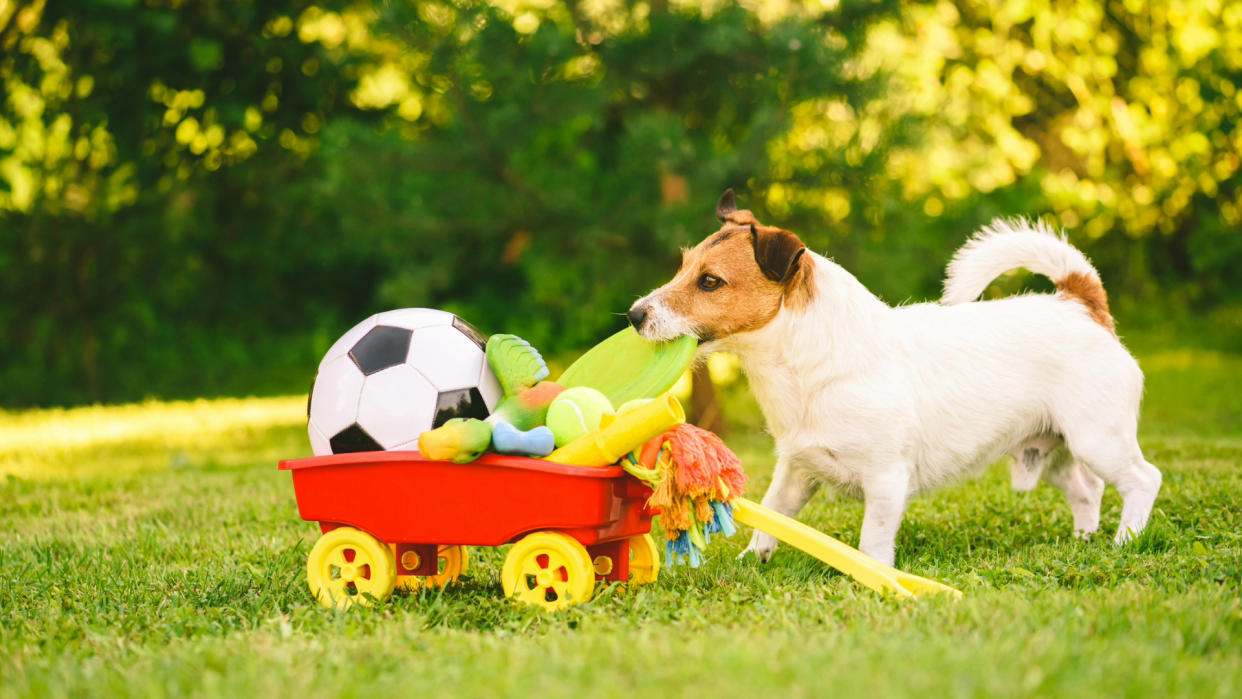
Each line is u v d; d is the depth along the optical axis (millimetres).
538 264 9492
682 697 2410
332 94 15805
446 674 2701
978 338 4445
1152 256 18734
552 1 9312
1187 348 16562
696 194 8648
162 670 2840
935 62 13109
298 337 18531
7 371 16312
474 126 8680
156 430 11688
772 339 4133
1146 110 16594
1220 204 17766
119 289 16703
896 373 4219
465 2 7977
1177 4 15992
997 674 2516
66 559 4727
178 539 5121
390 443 3604
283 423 12258
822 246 8805
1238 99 15953
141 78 14844
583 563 3502
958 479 4504
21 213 16125
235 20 14250
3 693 2715
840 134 9023
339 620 3350
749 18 8891
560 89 8406
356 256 16484
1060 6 15781
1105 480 4504
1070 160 17047
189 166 16234
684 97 9688
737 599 3568
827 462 4242
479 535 3574
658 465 3449
